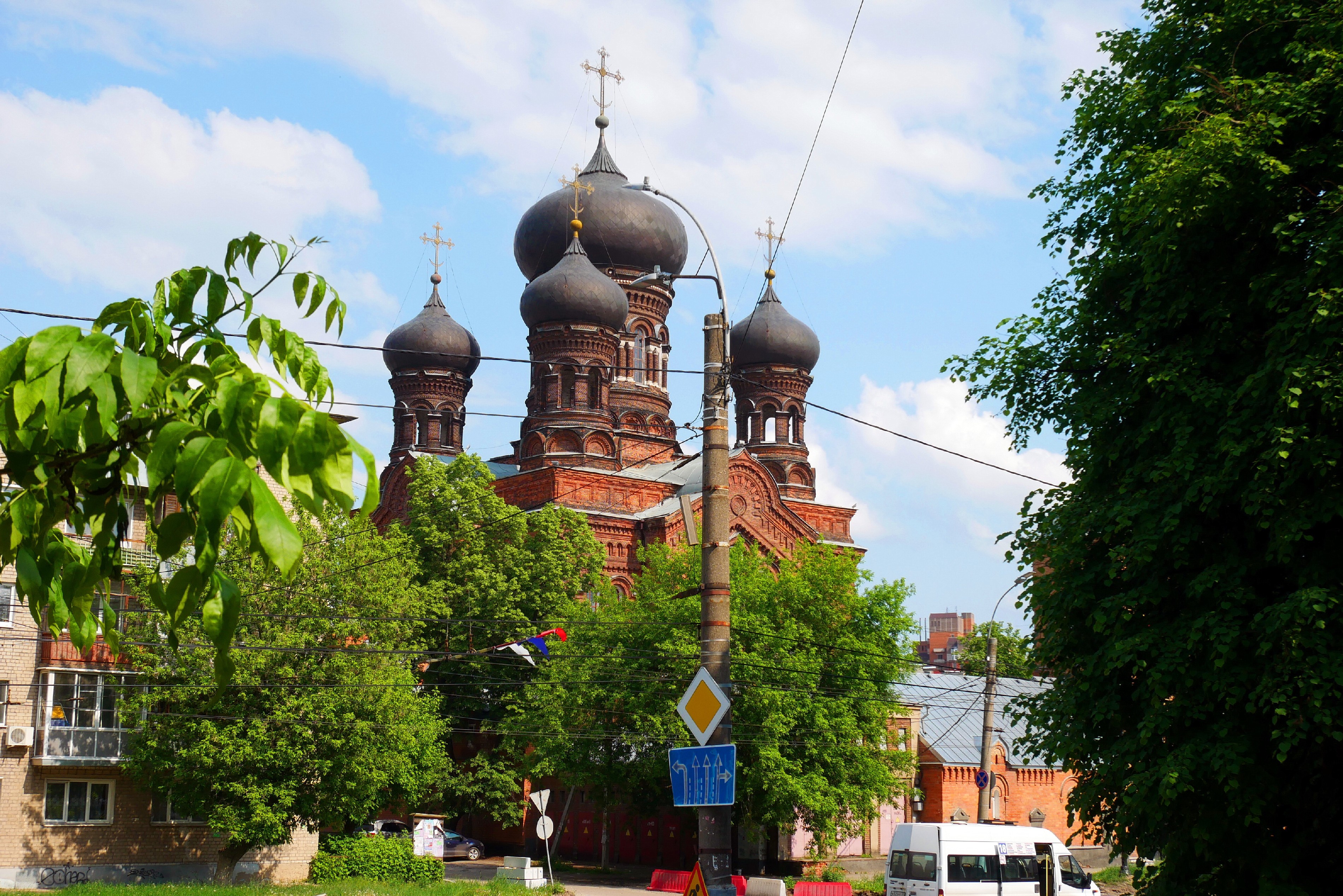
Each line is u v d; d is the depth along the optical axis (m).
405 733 39.88
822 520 76.81
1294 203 15.89
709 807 14.02
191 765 38.28
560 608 56.19
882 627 46.53
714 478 14.79
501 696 55.91
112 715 40.66
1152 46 18.59
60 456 5.82
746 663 42.12
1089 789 17.05
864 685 45.94
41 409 5.51
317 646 38.78
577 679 46.22
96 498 6.02
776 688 42.56
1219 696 15.07
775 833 54.06
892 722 52.91
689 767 14.04
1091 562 17.41
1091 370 18.67
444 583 56.56
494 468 76.75
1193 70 16.95
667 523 66.69
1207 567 16.00
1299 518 14.60
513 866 46.62
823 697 44.56
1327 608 14.07
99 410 4.93
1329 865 15.79
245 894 35.84
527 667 54.72
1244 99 16.25
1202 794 15.77
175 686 37.38
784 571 47.59
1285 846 15.92
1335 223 14.84
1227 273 16.69
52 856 39.50
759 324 78.88
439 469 59.50
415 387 79.25
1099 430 17.84
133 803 41.66
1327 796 15.70
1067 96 19.88
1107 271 18.02
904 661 46.28
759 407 78.75
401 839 49.09
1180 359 16.31
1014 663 78.19
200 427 4.96
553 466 66.81
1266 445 14.99
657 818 58.12
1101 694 17.11
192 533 5.27
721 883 13.81
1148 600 16.06
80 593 6.14
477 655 46.84
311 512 4.87
